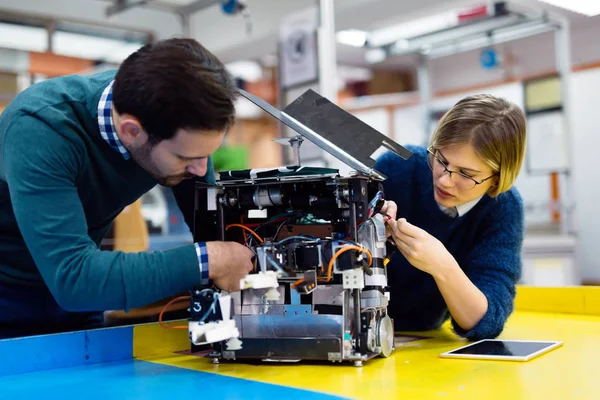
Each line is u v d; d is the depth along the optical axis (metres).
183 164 1.04
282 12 3.84
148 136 0.99
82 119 1.09
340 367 1.05
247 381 0.97
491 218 1.48
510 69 6.39
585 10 4.14
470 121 1.30
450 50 4.88
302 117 1.17
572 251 4.07
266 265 1.04
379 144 1.13
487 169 1.33
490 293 1.35
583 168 5.36
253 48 4.25
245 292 1.12
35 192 1.00
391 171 1.59
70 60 3.97
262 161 5.50
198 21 3.98
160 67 0.94
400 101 5.28
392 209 1.29
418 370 1.01
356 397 0.83
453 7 4.07
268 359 1.09
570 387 0.87
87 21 3.70
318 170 1.04
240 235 1.19
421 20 4.34
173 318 1.58
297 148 1.16
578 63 5.74
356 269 1.03
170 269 1.01
